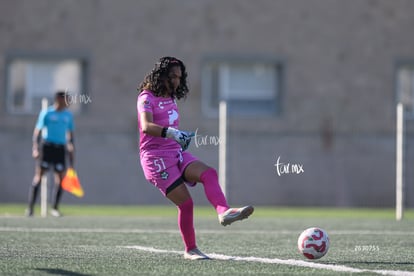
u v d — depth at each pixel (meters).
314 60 102.56
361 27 103.25
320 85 102.69
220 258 29.23
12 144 95.00
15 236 39.12
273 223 52.12
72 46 99.12
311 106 102.50
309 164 95.94
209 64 101.44
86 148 94.25
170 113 27.92
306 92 102.50
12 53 98.44
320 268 26.14
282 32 102.12
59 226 46.78
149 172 27.88
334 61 102.88
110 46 99.56
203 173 27.31
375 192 97.00
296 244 36.47
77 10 99.19
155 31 100.19
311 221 54.88
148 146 27.77
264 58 101.69
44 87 99.31
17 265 26.50
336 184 96.44
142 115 27.39
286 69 102.06
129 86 99.56
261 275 24.19
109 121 99.06
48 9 98.94
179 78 27.92
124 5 99.88
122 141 94.81
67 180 60.50
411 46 103.88
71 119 60.94
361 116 103.12
